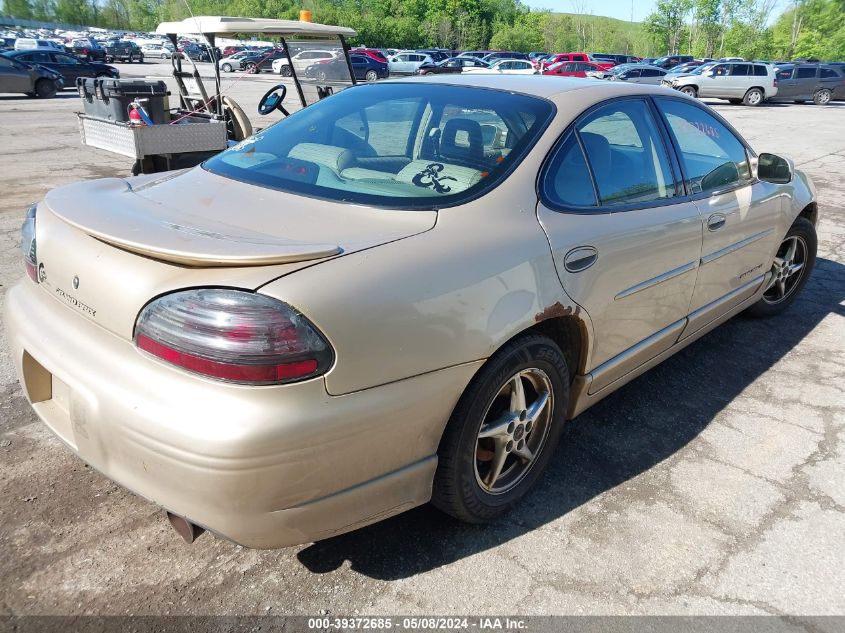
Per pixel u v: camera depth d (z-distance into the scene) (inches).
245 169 102.7
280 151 107.0
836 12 2610.7
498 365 86.4
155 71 1365.7
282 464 68.2
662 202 117.6
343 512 76.0
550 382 98.3
